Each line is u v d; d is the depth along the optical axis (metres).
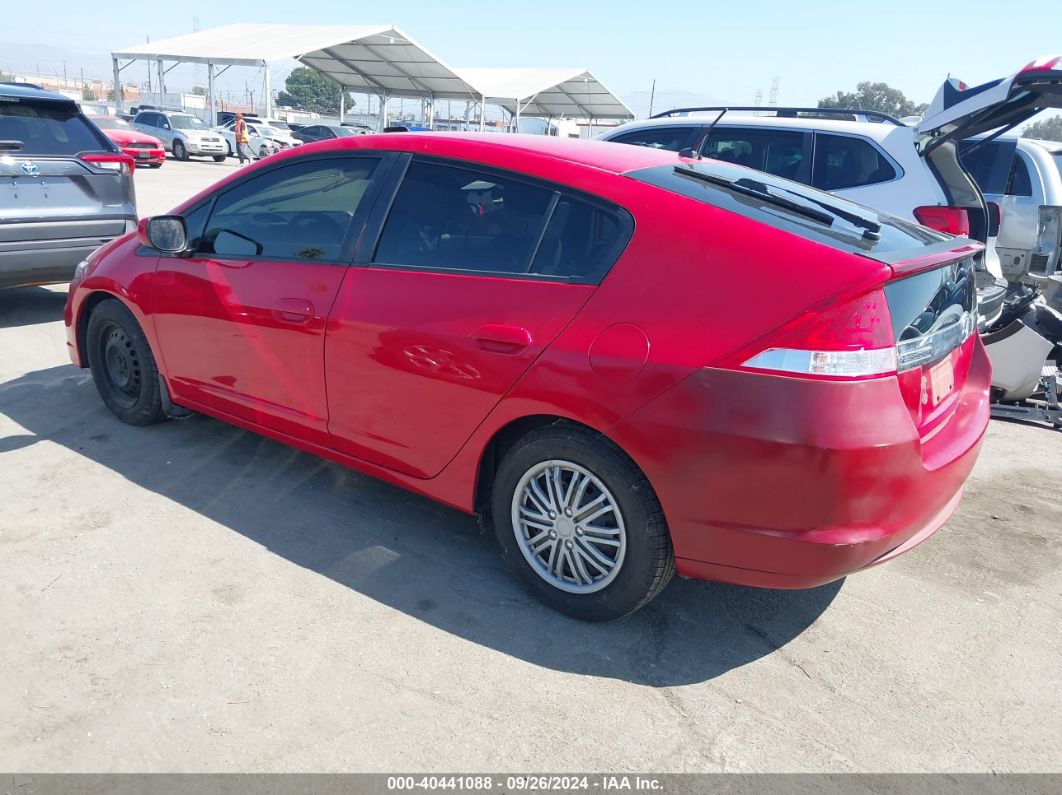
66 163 6.14
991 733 2.43
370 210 3.20
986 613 3.05
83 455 3.99
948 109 5.18
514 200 2.88
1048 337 5.35
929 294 2.61
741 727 2.41
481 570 3.17
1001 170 7.45
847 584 3.22
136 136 23.16
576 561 2.81
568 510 2.78
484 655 2.66
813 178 6.41
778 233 2.46
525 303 2.71
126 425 4.38
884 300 2.35
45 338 6.02
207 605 2.84
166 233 3.71
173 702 2.38
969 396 3.10
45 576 2.96
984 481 4.26
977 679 2.67
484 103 38.19
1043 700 2.58
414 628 2.78
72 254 6.23
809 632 2.89
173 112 30.78
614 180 2.75
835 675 2.66
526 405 2.69
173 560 3.11
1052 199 7.05
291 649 2.64
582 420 2.57
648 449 2.46
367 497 3.71
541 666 2.63
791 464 2.30
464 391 2.84
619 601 2.73
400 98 42.91
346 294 3.16
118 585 2.93
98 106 36.97
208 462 3.97
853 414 2.28
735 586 3.17
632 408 2.47
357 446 3.29
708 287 2.44
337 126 32.03
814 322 2.28
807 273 2.34
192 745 2.23
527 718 2.40
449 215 3.01
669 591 3.10
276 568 3.10
